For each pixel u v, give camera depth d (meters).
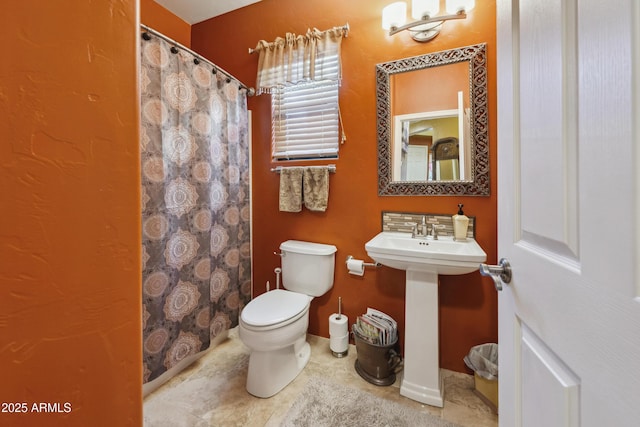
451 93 1.50
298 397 1.37
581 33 0.39
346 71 1.73
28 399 0.29
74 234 0.31
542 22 0.49
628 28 0.31
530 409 0.56
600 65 0.36
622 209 0.33
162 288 1.41
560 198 0.45
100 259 0.33
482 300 1.50
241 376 1.54
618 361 0.33
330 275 1.75
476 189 1.46
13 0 0.27
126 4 0.36
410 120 1.59
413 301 1.38
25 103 0.28
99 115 0.33
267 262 2.05
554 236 0.46
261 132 2.01
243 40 2.03
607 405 0.35
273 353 1.42
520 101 0.59
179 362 1.52
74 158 0.31
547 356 0.50
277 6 1.91
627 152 0.32
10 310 0.27
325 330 1.90
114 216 0.34
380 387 1.45
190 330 1.57
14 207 0.27
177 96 1.45
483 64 1.42
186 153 1.51
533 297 0.54
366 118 1.70
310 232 1.90
